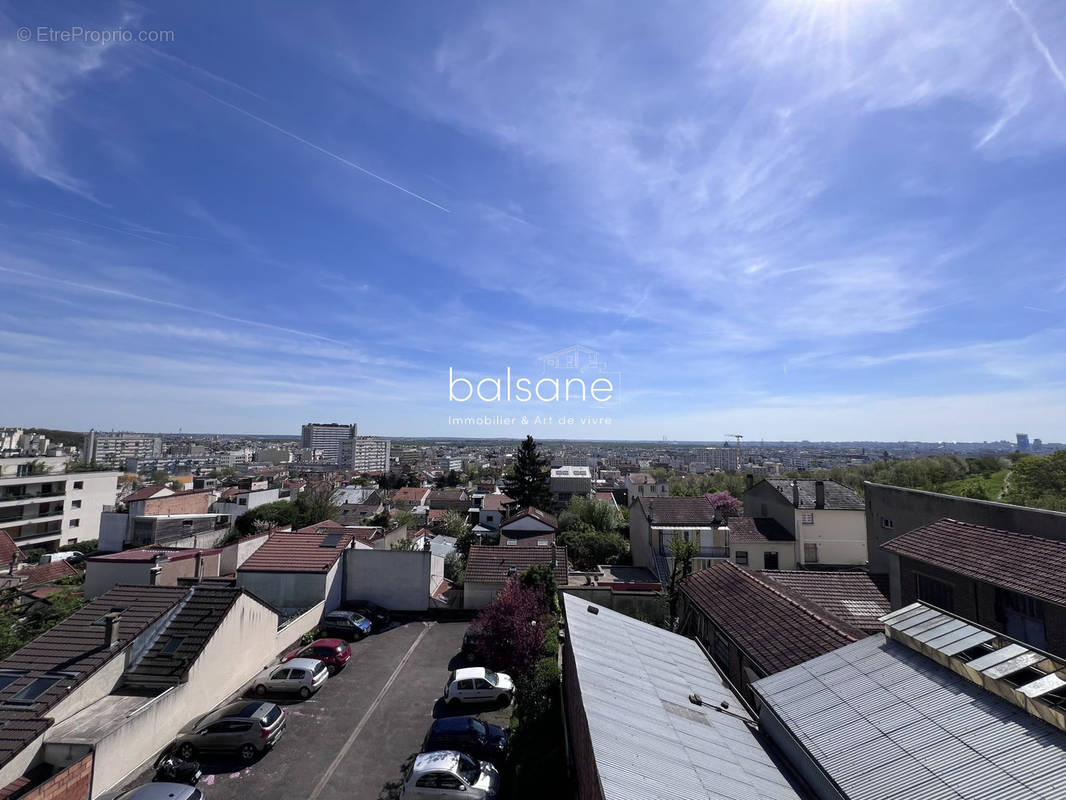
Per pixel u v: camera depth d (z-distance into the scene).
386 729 15.83
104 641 15.24
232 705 15.16
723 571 20.70
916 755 8.19
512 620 19.00
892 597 19.12
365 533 34.88
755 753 9.68
